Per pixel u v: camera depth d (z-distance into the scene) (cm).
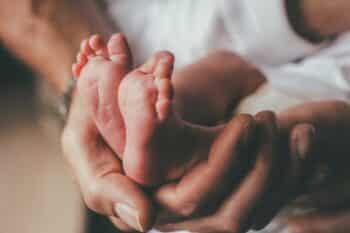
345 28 111
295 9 110
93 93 69
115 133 72
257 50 114
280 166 78
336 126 90
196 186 72
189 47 115
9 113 157
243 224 77
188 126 71
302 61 114
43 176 148
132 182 73
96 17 123
